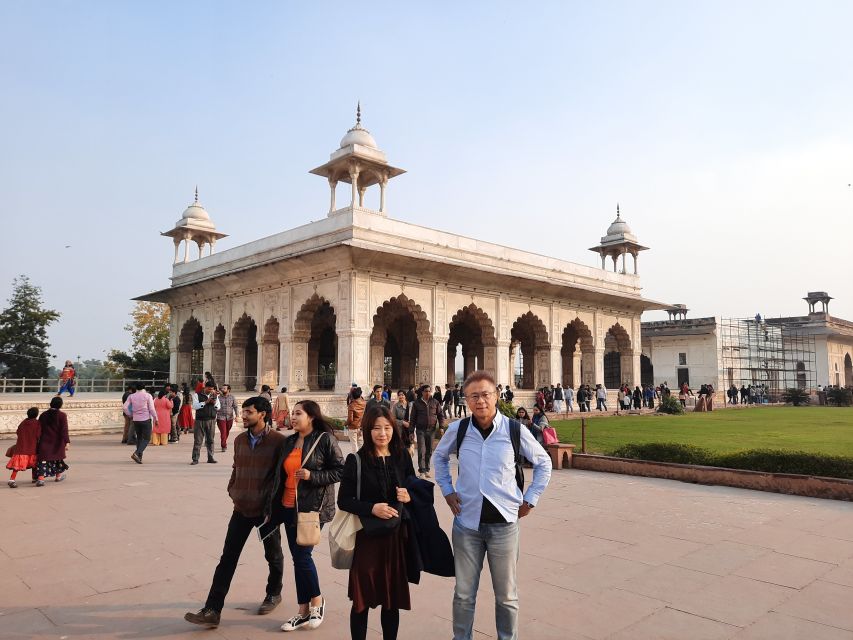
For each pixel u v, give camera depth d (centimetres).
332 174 1678
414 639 280
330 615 312
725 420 1705
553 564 387
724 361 2977
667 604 320
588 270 2273
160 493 618
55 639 279
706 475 687
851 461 630
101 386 2592
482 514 244
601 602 323
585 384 2255
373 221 1602
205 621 290
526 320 2150
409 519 255
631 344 2445
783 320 3812
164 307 3369
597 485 679
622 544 434
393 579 250
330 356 2297
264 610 312
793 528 482
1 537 450
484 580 361
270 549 317
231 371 1942
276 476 302
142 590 343
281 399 1069
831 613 309
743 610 312
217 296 2041
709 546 429
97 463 826
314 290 1639
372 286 1569
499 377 1884
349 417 832
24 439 649
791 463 664
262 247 1836
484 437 252
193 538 449
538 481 250
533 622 297
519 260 2000
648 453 786
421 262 1617
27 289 2992
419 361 1711
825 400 2880
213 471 762
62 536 453
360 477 253
